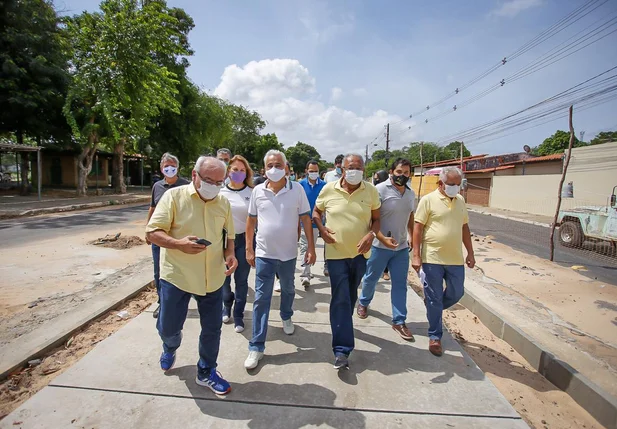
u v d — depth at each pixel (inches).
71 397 99.8
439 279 135.7
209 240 101.2
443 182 136.2
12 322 150.6
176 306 100.9
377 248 148.4
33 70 624.7
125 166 1358.3
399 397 106.0
